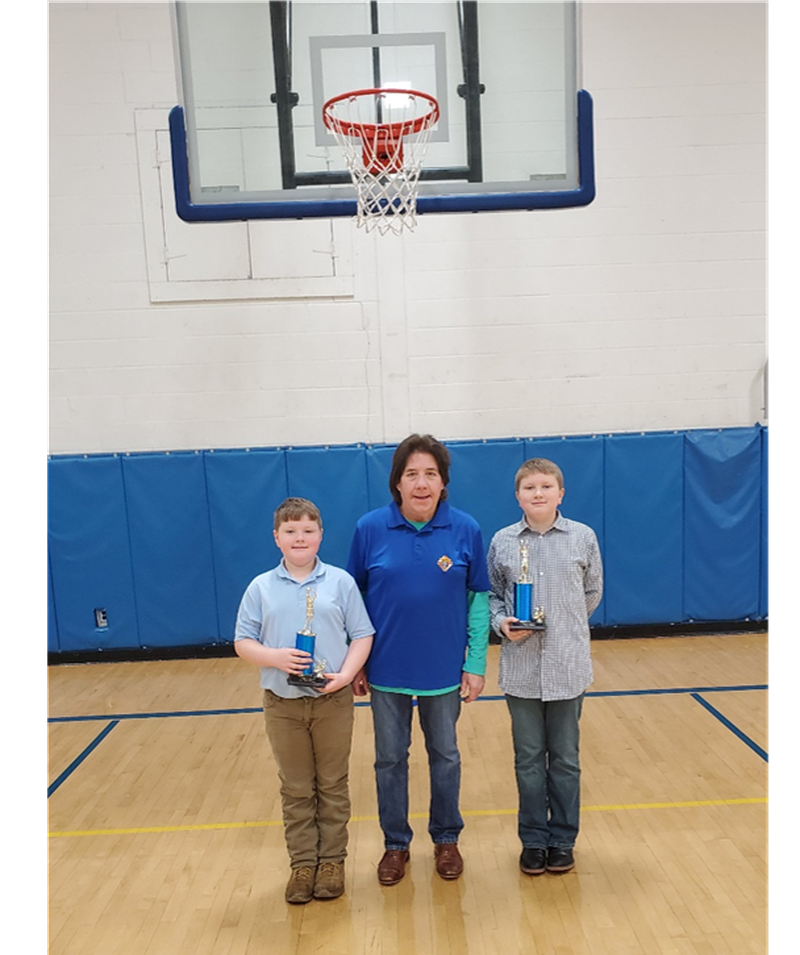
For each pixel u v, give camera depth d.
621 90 5.41
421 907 2.69
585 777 3.56
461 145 3.92
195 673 5.27
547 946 2.48
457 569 2.65
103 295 5.47
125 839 3.22
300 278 5.49
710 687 4.59
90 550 5.46
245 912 2.72
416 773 3.68
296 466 5.45
